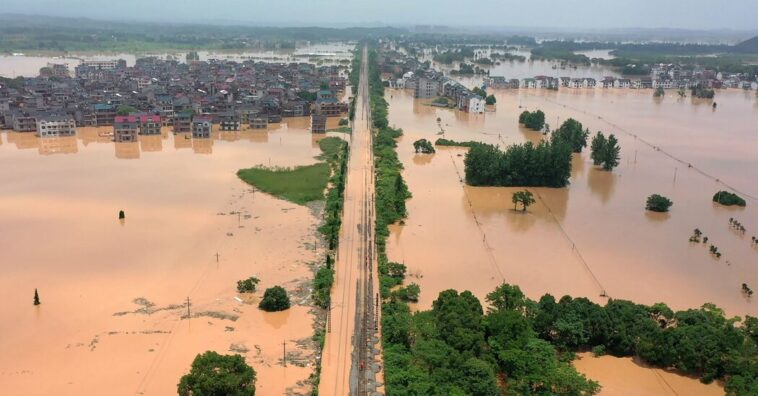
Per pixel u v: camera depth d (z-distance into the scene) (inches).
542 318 5487.2
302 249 7578.7
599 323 5462.6
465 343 5014.8
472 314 5383.9
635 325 5516.7
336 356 5329.7
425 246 7839.6
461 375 4630.9
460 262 7357.3
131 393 4709.6
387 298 6284.5
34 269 6791.3
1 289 6318.9
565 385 4628.4
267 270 6948.8
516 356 4891.7
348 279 6786.4
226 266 7012.8
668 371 5206.7
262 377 4970.5
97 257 7140.8
